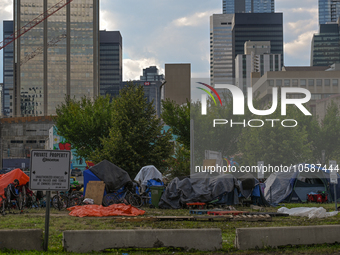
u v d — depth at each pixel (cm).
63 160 843
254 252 878
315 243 938
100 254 849
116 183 2119
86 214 1611
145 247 892
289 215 1686
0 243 857
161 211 1898
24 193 1880
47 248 876
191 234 905
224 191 2053
